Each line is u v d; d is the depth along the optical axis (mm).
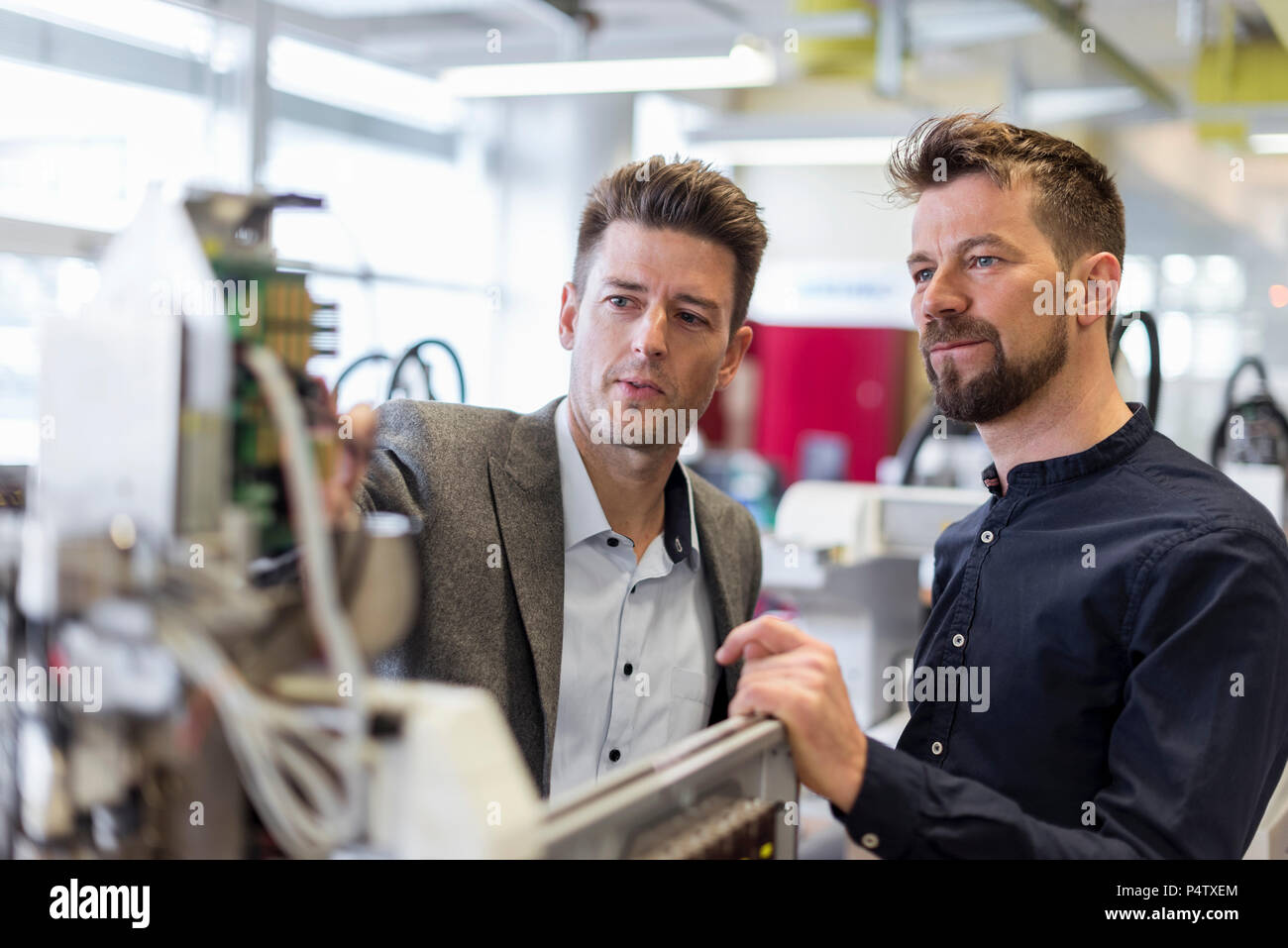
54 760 598
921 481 3539
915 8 4574
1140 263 6938
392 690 567
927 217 1151
